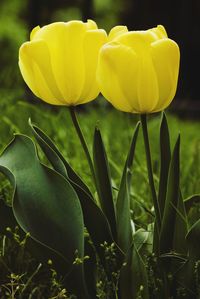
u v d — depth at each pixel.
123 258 0.74
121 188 0.74
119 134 1.42
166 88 0.67
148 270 0.74
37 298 0.81
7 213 0.75
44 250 0.73
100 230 0.73
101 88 0.68
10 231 0.74
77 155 1.19
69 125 1.35
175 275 0.73
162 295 0.74
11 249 0.85
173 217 0.72
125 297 0.72
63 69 0.68
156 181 1.08
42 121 1.29
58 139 1.23
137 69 0.66
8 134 1.22
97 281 0.77
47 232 0.73
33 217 0.73
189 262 0.73
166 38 0.67
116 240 0.74
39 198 0.73
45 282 0.83
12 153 0.75
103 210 0.74
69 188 0.72
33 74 0.69
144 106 0.68
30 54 0.68
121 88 0.67
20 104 1.30
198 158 1.25
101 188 0.73
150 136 1.45
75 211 0.72
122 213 0.74
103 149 0.73
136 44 0.66
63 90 0.69
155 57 0.66
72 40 0.68
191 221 0.89
